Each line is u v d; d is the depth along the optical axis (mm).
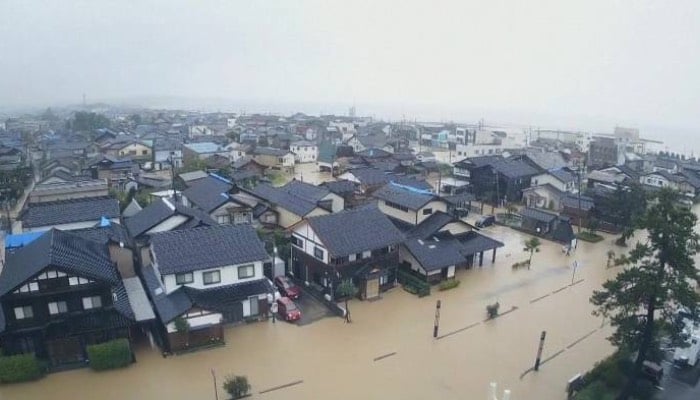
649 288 21547
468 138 143125
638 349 25594
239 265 31781
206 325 28625
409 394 24969
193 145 97500
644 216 22797
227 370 26625
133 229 39812
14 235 37531
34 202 49562
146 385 25094
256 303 32438
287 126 168375
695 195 76000
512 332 32000
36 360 25203
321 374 26500
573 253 48812
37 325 26062
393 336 30938
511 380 26484
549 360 28672
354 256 35969
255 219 51750
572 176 71688
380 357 28375
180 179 67938
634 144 130375
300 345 29516
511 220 59344
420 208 45438
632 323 23297
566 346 30312
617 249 50344
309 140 125250
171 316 27625
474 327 32500
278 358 27984
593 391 24156
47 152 97875
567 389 25062
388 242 37281
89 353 25719
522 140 146250
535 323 33375
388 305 35531
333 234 36062
